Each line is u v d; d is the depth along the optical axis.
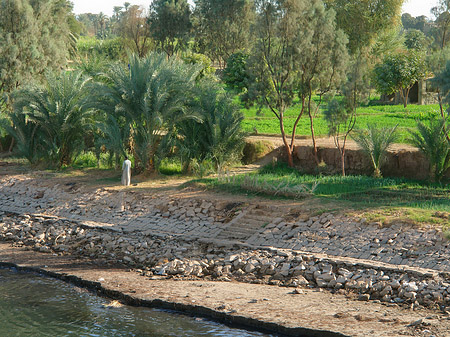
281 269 16.84
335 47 25.78
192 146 27.83
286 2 25.67
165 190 24.73
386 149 25.16
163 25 90.38
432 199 20.59
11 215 25.55
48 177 29.09
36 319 14.29
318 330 12.55
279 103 27.06
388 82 48.22
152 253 19.41
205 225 21.11
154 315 14.47
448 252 15.80
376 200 20.80
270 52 26.59
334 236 18.16
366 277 15.54
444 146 23.36
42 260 19.50
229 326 13.63
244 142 28.05
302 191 22.50
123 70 27.30
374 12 66.50
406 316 13.22
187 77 28.45
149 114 26.55
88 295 16.16
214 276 17.31
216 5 95.12
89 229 22.41
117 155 28.89
